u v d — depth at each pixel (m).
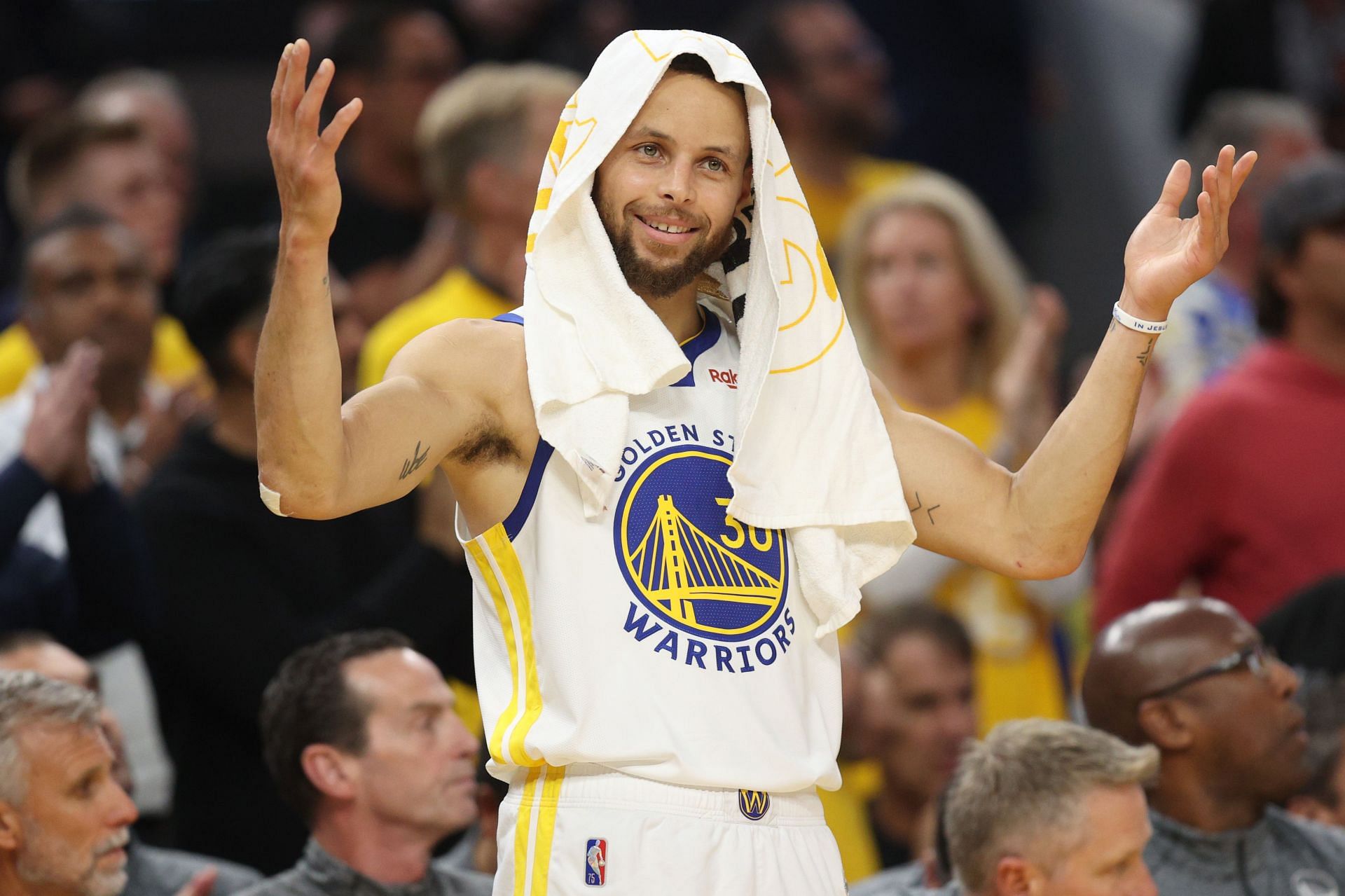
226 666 14.77
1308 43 31.48
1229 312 22.77
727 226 8.77
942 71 30.06
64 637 15.16
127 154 21.56
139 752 15.40
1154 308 8.84
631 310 8.50
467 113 18.20
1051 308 19.75
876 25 29.92
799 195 9.06
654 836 8.22
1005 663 18.77
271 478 7.74
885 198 21.03
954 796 12.53
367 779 12.73
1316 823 14.34
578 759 8.26
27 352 19.34
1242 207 23.72
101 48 28.92
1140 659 13.46
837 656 8.94
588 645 8.30
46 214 21.56
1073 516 9.04
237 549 15.30
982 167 30.00
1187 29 34.25
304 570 15.66
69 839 11.17
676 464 8.63
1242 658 13.38
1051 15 31.84
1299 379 18.23
